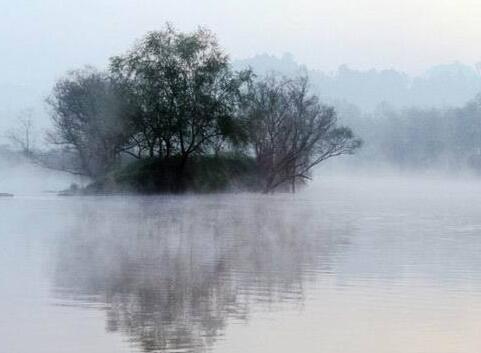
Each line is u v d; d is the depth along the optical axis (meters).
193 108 150.50
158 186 150.88
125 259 58.09
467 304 40.62
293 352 31.70
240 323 36.25
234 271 52.09
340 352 31.75
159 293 43.69
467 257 60.12
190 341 33.16
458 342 33.25
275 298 42.34
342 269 53.09
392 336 34.06
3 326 35.34
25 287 45.16
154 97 149.38
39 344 32.47
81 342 32.84
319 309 39.31
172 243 69.94
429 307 39.91
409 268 53.56
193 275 50.25
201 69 151.38
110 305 40.12
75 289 44.72
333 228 88.00
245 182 158.62
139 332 34.44
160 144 152.88
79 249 64.56
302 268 53.56
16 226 86.56
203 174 153.62
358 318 37.28
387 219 103.56
